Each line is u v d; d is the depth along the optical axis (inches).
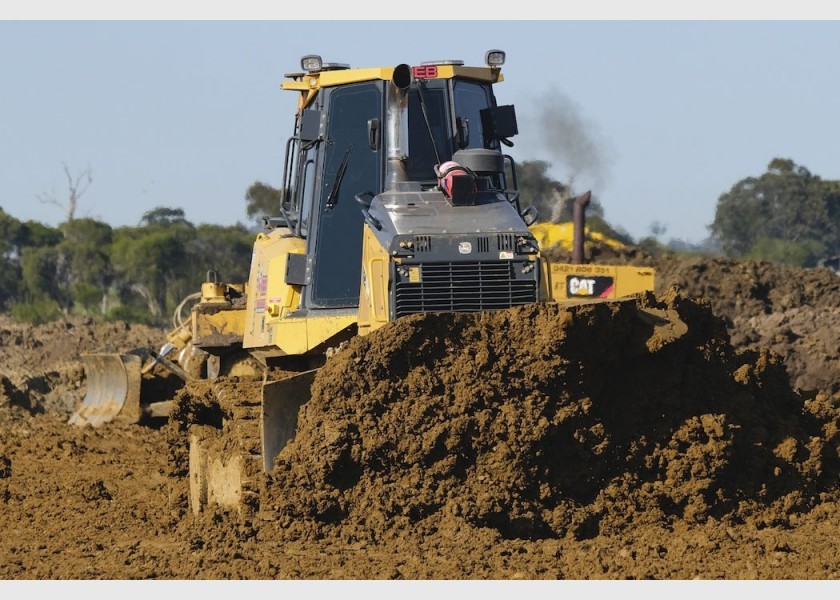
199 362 2170.3
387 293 1327.5
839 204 7263.8
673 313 1301.7
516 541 1215.6
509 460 1234.6
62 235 6653.5
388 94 1472.7
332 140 1493.6
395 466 1253.7
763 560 1149.1
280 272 1535.4
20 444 1973.4
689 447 1279.5
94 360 2223.2
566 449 1259.8
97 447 1950.1
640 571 1106.1
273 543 1244.5
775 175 7234.3
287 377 1338.6
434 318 1261.1
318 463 1250.6
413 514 1240.8
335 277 1476.4
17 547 1284.4
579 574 1105.4
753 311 3282.5
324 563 1156.5
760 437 1315.2
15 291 6387.8
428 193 1416.1
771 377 1386.6
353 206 1481.3
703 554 1174.3
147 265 6102.4
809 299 3380.9
